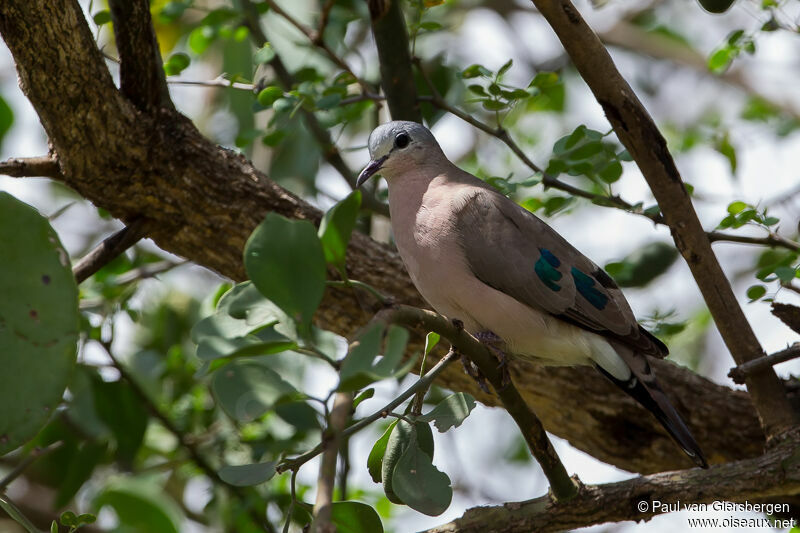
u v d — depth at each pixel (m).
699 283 8.80
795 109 14.73
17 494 12.55
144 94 8.59
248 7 11.30
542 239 9.30
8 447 5.32
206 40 11.23
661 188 8.45
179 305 12.70
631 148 8.35
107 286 10.83
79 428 10.91
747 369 8.63
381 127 10.14
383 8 9.72
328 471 4.61
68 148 8.56
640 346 8.91
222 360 4.95
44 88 8.08
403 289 9.78
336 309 9.72
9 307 5.43
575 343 9.08
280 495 10.62
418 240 9.27
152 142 8.78
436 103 10.26
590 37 7.85
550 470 7.50
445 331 6.21
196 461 10.70
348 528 6.39
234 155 9.48
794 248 9.02
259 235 4.84
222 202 9.24
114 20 8.16
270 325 5.10
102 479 12.28
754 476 7.84
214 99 14.79
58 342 5.45
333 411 4.65
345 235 5.12
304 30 10.29
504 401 6.98
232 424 11.00
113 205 9.11
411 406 6.68
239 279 9.66
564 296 9.00
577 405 10.19
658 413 8.90
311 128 11.38
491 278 9.04
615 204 9.55
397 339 4.45
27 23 7.63
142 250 12.51
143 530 9.70
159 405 11.41
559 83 12.17
